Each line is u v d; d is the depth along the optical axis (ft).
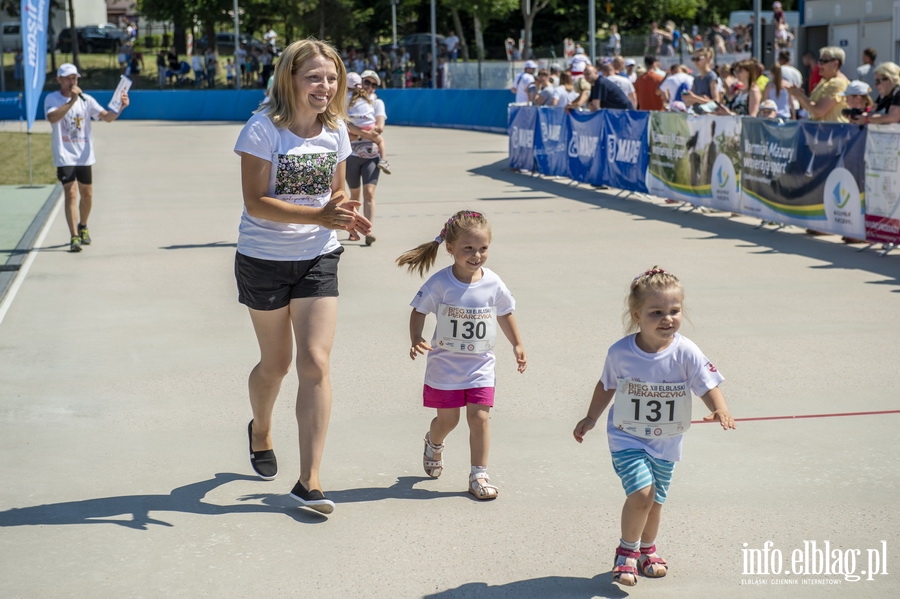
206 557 12.56
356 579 11.95
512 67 110.52
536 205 46.03
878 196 31.63
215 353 22.02
